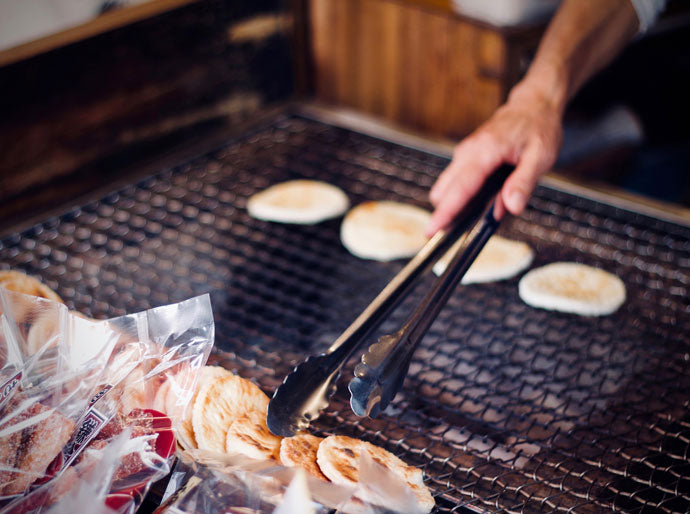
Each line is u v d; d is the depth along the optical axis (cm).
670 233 99
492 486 77
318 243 102
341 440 76
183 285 96
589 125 135
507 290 96
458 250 80
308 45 122
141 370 75
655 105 145
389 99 124
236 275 98
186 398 75
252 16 114
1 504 70
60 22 100
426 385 86
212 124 116
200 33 110
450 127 121
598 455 80
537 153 91
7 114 98
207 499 71
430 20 115
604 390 85
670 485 77
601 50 101
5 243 99
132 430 73
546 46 100
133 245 101
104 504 67
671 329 90
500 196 89
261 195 105
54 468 72
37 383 74
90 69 102
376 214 102
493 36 111
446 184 94
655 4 103
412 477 74
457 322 92
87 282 96
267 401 78
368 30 120
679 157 142
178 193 108
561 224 101
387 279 97
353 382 70
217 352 89
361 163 112
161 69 108
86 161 105
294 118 119
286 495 68
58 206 104
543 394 84
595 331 91
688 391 85
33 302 76
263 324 92
